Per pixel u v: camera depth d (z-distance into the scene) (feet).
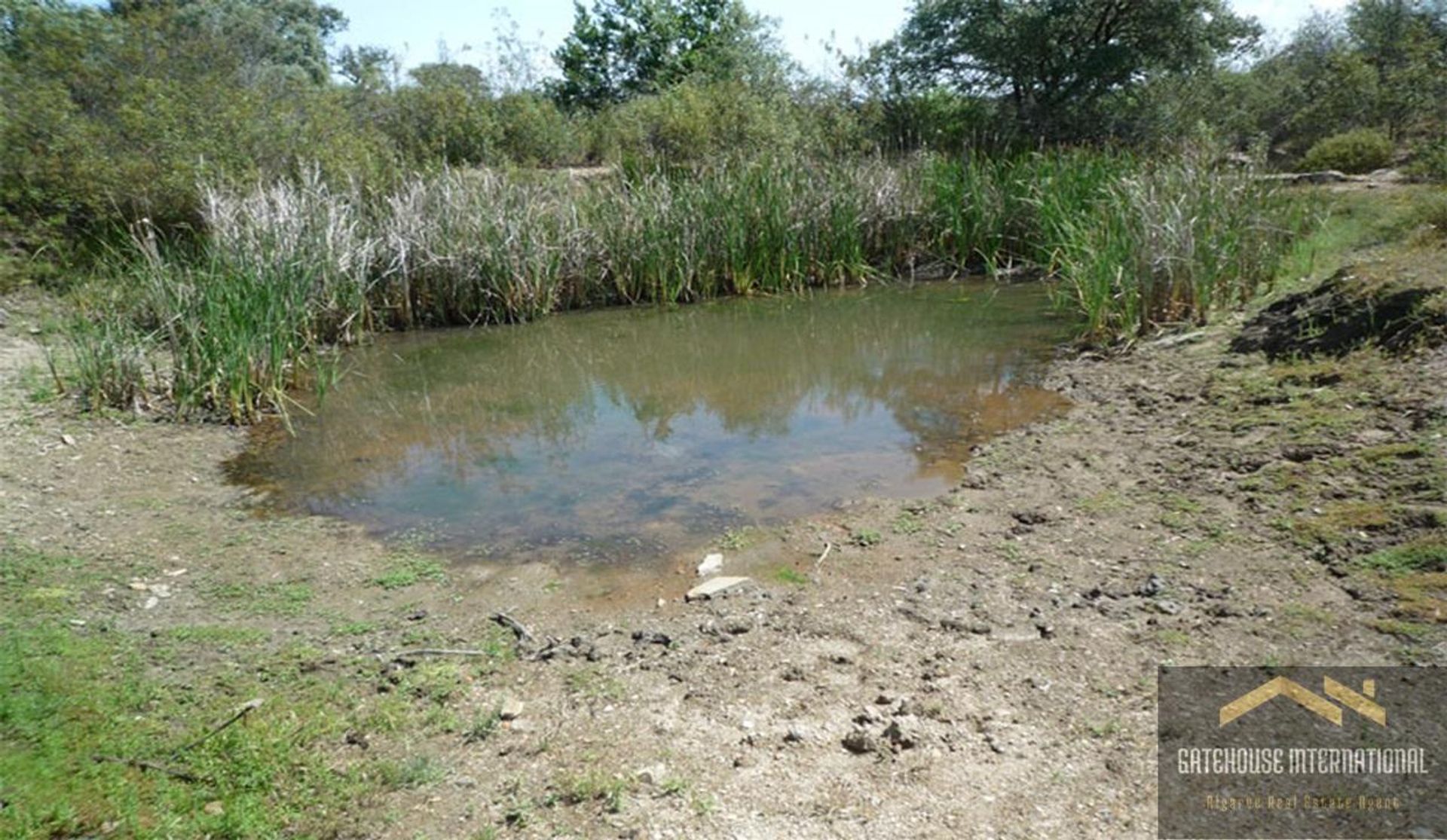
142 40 45.98
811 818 10.13
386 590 16.44
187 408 26.55
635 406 28.27
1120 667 12.61
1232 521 16.42
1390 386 19.66
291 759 11.10
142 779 10.57
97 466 22.48
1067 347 31.22
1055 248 43.78
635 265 43.50
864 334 36.29
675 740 11.64
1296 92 88.84
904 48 80.23
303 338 33.91
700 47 85.66
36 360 29.96
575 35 84.53
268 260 32.37
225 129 42.78
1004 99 80.28
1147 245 29.96
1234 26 76.89
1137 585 14.78
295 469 23.13
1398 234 32.96
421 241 39.73
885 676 12.89
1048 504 18.39
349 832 9.96
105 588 16.17
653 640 14.26
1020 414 24.95
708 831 9.96
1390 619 12.85
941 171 50.21
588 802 10.46
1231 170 37.06
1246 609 13.65
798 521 18.79
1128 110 77.51
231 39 55.47
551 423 26.89
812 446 23.58
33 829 9.51
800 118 68.44
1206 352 26.13
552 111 65.57
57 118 39.70
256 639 14.43
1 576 16.35
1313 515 15.90
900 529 17.92
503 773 11.05
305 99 49.60
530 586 16.53
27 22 43.27
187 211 40.81
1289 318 24.54
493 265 40.19
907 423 24.98
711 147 60.18
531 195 43.55
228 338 26.96
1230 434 20.11
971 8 76.48
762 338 36.52
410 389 30.91
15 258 37.40
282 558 17.80
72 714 11.75
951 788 10.53
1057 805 10.18
